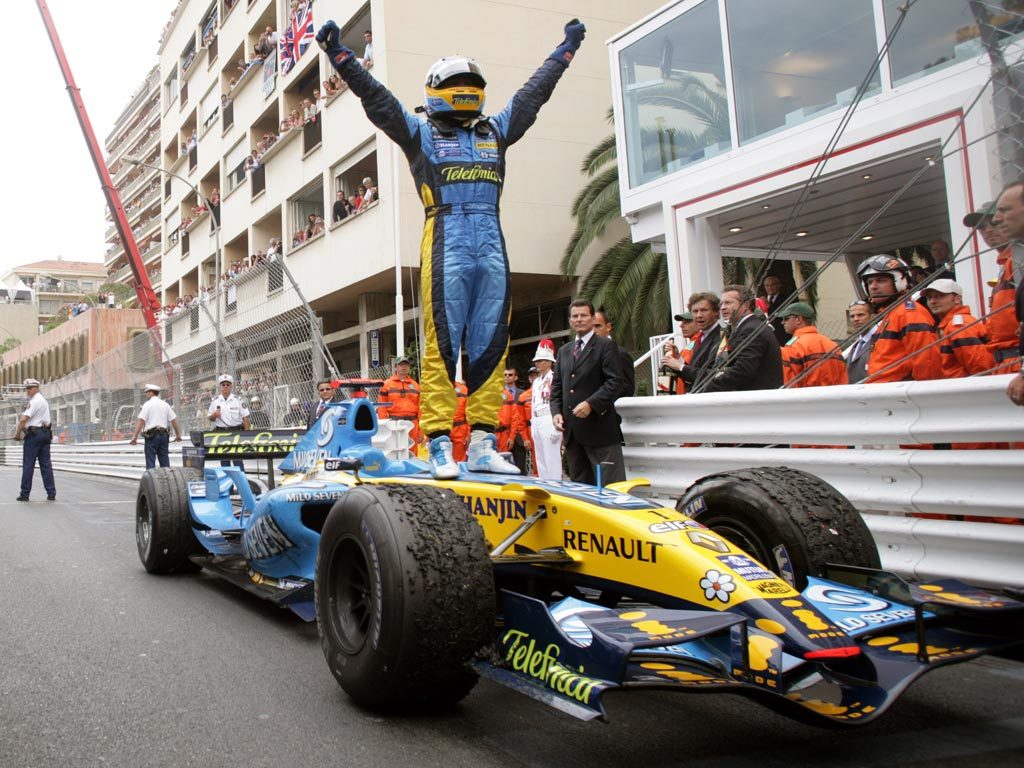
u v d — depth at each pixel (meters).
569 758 2.57
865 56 7.42
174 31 36.50
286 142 22.55
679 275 9.54
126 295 68.62
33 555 6.83
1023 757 2.53
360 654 2.88
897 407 4.12
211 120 30.69
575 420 5.55
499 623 2.81
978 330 4.46
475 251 3.68
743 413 4.87
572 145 18.86
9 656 3.83
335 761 2.56
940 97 6.77
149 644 4.02
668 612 2.44
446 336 3.67
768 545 3.15
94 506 11.33
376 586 2.76
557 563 3.10
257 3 25.47
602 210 16.41
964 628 2.70
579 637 2.51
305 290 21.14
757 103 8.58
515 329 20.75
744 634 2.29
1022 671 3.41
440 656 2.70
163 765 2.56
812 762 2.52
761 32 8.45
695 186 9.24
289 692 3.25
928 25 6.88
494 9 18.30
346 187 19.94
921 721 2.86
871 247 10.98
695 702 3.10
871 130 7.31
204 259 31.36
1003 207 3.82
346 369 23.06
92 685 3.38
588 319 5.49
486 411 3.79
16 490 14.85
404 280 18.08
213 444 5.69
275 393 10.05
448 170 3.68
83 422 22.03
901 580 2.68
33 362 58.59
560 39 18.95
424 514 2.85
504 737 2.75
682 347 9.22
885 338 4.75
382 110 3.60
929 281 4.55
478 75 3.68
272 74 23.77
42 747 2.73
